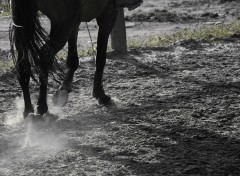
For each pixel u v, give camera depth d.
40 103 10.98
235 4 37.19
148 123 11.29
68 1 10.51
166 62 17.78
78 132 10.58
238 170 8.78
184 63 17.69
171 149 9.71
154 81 15.22
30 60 10.18
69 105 12.65
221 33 23.22
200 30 23.80
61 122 11.18
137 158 9.27
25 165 8.90
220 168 8.82
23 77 10.60
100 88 12.78
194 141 10.18
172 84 14.84
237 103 12.96
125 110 12.29
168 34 24.27
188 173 8.61
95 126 11.02
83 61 17.19
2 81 14.47
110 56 18.03
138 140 10.19
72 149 9.63
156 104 12.81
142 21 30.17
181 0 39.28
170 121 11.44
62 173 8.57
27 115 10.97
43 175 8.50
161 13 32.72
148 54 18.98
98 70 12.83
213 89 14.31
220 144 10.02
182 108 12.47
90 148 9.71
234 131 10.81
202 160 9.16
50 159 9.14
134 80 15.34
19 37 10.03
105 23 12.58
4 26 27.39
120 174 8.57
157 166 8.91
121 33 18.45
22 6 10.02
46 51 10.25
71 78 12.34
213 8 35.31
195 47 20.48
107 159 9.20
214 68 17.00
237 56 18.94
